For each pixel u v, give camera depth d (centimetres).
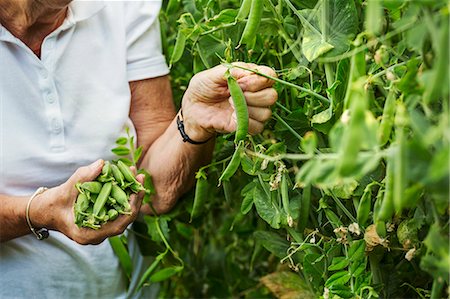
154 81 169
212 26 141
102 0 157
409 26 97
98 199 140
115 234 145
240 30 144
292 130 136
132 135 167
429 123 90
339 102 124
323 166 87
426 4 85
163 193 168
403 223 119
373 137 85
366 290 127
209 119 142
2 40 149
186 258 206
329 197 139
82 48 157
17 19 146
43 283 162
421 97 97
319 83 131
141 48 166
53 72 153
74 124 158
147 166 168
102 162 142
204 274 208
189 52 177
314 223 145
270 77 125
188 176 164
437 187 84
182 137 154
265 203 140
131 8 164
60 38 154
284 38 141
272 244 152
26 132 154
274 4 142
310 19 129
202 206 164
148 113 171
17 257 161
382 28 117
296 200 139
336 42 123
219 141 170
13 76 151
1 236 154
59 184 160
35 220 149
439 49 79
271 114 133
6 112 152
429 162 84
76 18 154
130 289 176
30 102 153
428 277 137
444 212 102
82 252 164
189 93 142
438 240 94
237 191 175
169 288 215
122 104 162
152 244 181
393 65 113
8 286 161
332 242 135
